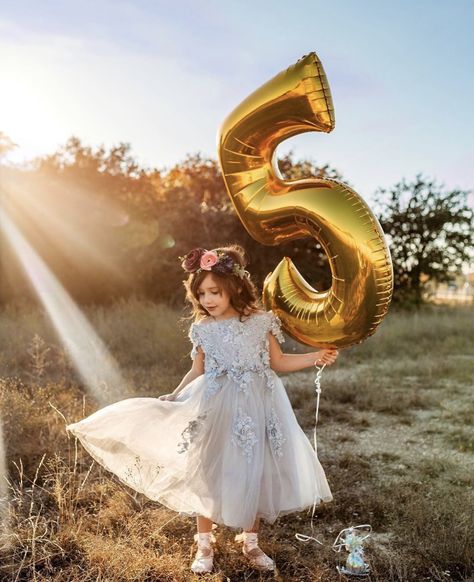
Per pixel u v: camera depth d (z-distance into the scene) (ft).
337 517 11.75
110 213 50.16
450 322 39.27
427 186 58.23
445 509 11.46
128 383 21.21
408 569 9.77
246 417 9.63
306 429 17.46
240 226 49.73
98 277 48.32
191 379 10.55
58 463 12.94
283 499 9.84
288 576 9.68
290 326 9.87
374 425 17.88
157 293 49.29
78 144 55.67
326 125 8.97
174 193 54.70
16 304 44.24
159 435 10.40
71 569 9.58
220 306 10.00
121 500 11.83
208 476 9.71
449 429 17.46
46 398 17.75
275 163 9.85
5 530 10.36
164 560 9.64
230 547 10.47
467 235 58.85
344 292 8.98
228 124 9.56
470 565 9.75
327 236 8.97
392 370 25.85
